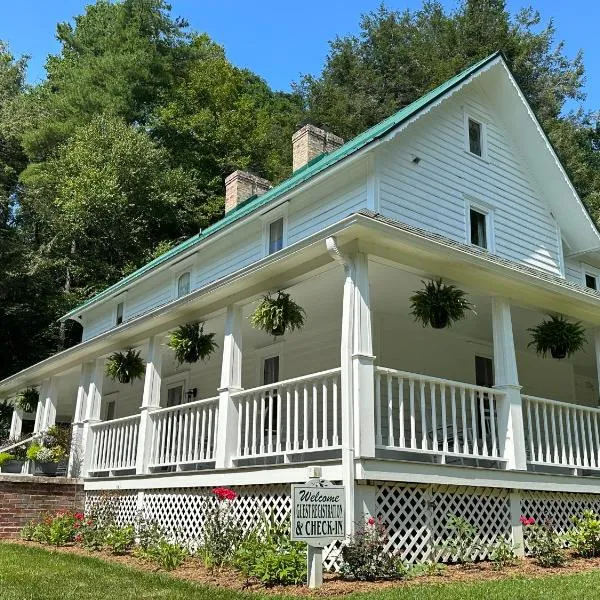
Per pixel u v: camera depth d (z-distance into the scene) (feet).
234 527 26.99
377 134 37.52
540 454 30.83
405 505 25.81
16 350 98.17
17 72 118.73
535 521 29.27
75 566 25.54
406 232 26.35
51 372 54.75
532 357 48.39
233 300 33.12
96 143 103.04
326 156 48.39
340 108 113.60
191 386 53.72
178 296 55.06
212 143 118.52
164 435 36.65
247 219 44.91
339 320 40.22
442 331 41.93
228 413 31.12
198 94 124.16
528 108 45.68
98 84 122.42
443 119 42.50
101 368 46.24
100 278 102.06
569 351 34.58
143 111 122.83
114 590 20.88
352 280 26.11
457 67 108.78
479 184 43.60
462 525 26.32
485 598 19.10
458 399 41.65
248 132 123.54
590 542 29.04
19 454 52.16
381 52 122.52
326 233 26.13
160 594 20.22
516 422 29.96
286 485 27.30
